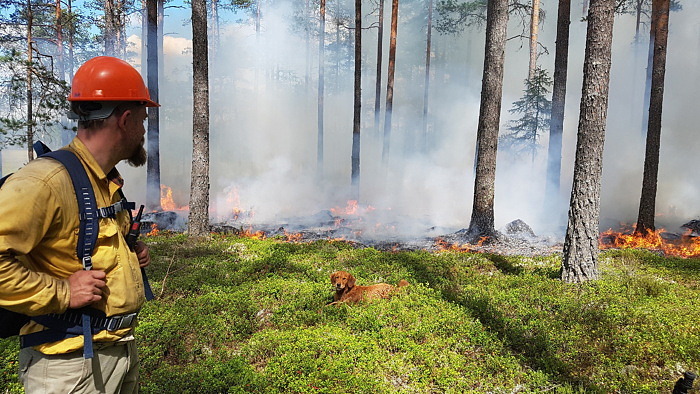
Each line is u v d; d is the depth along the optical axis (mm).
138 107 2381
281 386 4766
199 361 5551
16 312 2076
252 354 5562
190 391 4672
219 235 13992
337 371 4949
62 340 2164
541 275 9250
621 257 11102
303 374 4918
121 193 2512
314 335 5922
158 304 7223
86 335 2162
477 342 5871
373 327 6258
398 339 5809
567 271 8586
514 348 5797
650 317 6371
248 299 7488
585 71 8227
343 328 6371
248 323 6531
